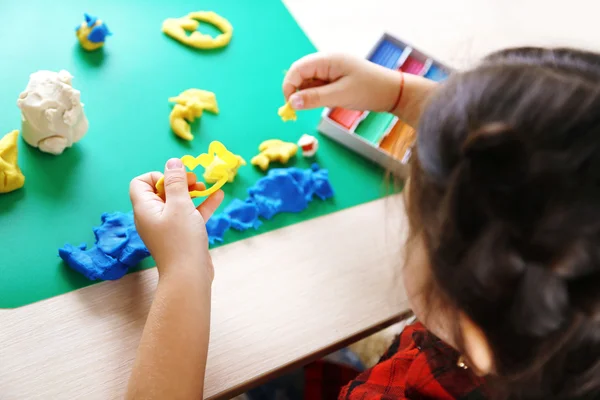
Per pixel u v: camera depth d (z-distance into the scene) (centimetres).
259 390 79
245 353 55
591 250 30
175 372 47
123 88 71
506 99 33
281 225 65
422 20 95
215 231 62
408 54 78
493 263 31
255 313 58
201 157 58
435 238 35
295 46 83
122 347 54
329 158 72
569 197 30
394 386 59
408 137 63
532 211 31
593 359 37
